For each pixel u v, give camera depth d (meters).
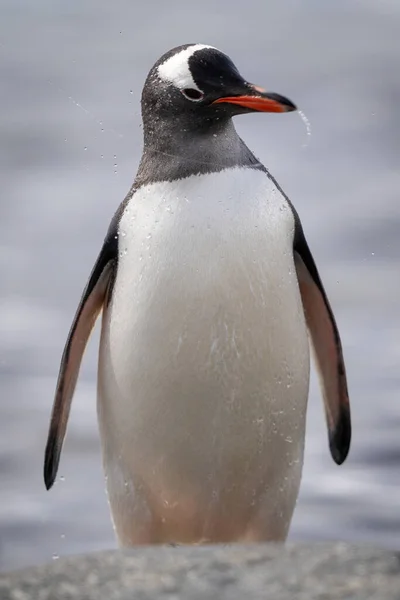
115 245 16.06
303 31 116.06
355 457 26.11
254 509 16.30
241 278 15.35
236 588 10.53
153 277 15.45
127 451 16.14
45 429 28.52
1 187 57.66
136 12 124.62
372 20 122.19
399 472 25.38
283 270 15.59
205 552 11.41
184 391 15.62
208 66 15.78
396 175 56.81
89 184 57.59
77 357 16.86
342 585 10.50
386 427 27.69
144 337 15.54
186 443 15.82
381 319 36.72
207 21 119.81
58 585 10.74
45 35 111.75
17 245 47.38
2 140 69.06
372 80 91.25
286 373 15.82
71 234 49.09
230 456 15.89
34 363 33.09
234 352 15.52
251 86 15.68
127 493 16.34
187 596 10.43
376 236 46.12
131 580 10.78
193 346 15.48
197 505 16.17
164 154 15.88
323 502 24.09
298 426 16.17
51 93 86.06
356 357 32.97
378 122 72.81
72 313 38.19
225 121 15.85
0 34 110.62
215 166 15.65
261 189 15.68
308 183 54.91
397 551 11.30
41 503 24.56
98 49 105.75
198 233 15.34
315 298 16.73
